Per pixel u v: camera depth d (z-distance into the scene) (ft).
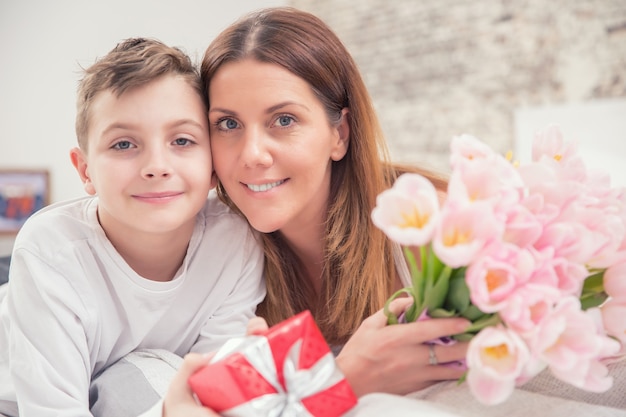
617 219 2.17
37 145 11.30
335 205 3.88
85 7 11.08
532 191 2.16
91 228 3.37
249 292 3.81
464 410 2.32
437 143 13.35
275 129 3.33
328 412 2.16
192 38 11.29
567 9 11.76
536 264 1.95
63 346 3.09
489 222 1.90
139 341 3.55
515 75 12.35
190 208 3.23
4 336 3.43
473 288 1.90
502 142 12.55
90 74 3.17
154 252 3.47
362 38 14.26
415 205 1.95
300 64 3.35
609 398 2.57
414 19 13.43
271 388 2.13
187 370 2.25
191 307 3.64
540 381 2.62
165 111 3.10
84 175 3.48
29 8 11.20
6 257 5.04
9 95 11.34
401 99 13.82
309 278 4.30
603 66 11.48
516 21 12.26
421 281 2.31
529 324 1.87
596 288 2.28
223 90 3.27
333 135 3.69
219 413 2.17
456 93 13.07
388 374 2.55
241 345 2.21
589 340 1.91
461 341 2.39
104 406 2.96
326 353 2.21
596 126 11.49
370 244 3.83
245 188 3.39
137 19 11.03
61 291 3.16
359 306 3.81
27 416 2.95
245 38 3.34
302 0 14.16
